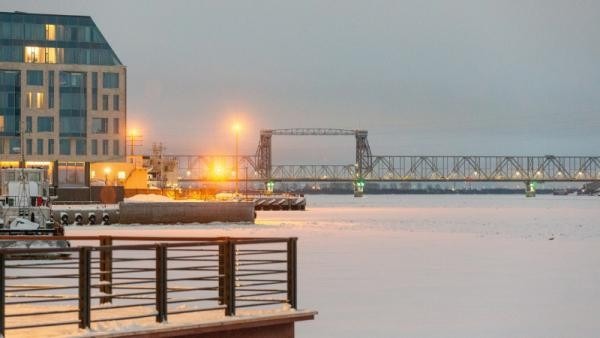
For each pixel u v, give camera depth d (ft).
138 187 564.30
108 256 81.76
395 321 114.32
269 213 654.12
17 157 543.39
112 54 559.79
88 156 552.41
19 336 63.67
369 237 304.91
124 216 397.80
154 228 371.15
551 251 237.25
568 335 106.01
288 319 76.33
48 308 80.28
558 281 159.33
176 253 205.87
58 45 550.36
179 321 71.36
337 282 153.79
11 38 545.03
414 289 145.59
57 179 547.08
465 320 115.75
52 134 547.90
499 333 107.14
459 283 154.71
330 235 318.45
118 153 557.33
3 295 61.93
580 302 132.46
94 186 517.14
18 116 545.44
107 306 73.36
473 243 272.31
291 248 79.66
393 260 201.67
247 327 73.72
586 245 264.72
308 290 142.20
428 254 221.46
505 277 165.58
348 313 120.06
